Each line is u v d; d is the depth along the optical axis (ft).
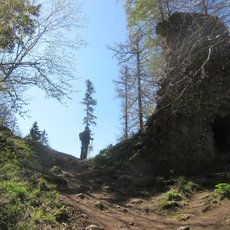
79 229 27.99
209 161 47.14
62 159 59.98
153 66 55.11
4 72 40.06
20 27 40.73
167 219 32.53
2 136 52.95
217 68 49.88
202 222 29.99
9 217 26.76
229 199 33.78
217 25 29.71
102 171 52.60
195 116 49.55
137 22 72.69
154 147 50.72
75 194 39.83
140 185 44.57
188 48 34.83
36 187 36.09
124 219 32.32
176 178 44.68
